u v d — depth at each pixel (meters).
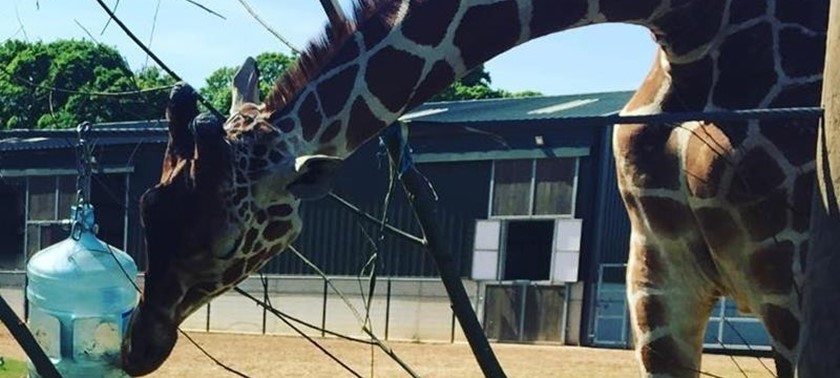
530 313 19.86
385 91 3.65
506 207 20.30
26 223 23.84
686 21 3.86
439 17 3.71
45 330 5.39
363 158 20.80
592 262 19.31
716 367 13.16
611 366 14.45
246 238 3.37
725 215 3.80
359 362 14.21
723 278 3.95
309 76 3.65
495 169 20.48
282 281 22.52
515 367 14.07
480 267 20.52
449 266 3.54
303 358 14.65
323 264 22.06
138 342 3.40
